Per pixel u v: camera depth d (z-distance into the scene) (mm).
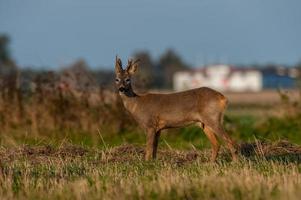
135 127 78438
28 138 74500
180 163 55531
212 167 50719
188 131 77750
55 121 78125
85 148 63750
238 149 57875
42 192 43719
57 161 55562
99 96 79250
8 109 79000
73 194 42812
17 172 50156
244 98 191625
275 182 43438
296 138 74875
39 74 81625
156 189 42312
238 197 40750
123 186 43969
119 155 60344
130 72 61281
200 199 41219
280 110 83500
